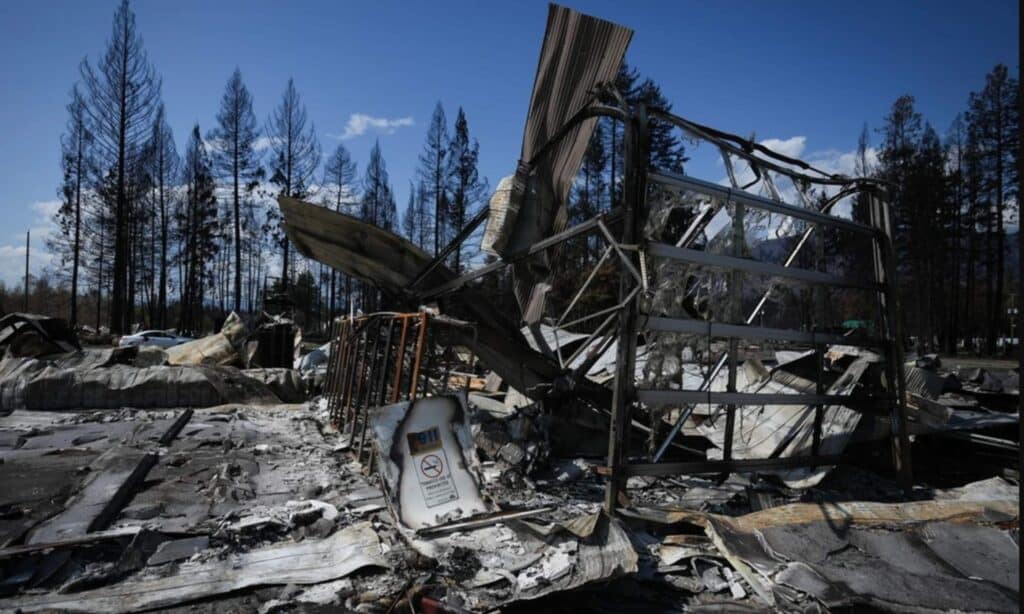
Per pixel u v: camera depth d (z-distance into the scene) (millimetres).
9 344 12422
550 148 6094
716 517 4203
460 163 40781
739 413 7059
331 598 3219
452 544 3852
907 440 5879
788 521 4184
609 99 5391
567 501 5246
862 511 4383
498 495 5238
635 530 4316
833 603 3176
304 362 16188
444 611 3061
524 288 6699
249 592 3275
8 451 6316
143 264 43062
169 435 7207
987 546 3938
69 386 9844
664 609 3297
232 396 10727
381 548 3771
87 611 3000
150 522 4176
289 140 37281
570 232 5586
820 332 5809
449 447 4719
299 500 4824
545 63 6000
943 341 35906
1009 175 34406
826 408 6191
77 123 36219
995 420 7344
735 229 5328
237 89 37844
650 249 4746
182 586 3268
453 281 7180
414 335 6078
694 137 5297
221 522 4199
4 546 3557
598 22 5645
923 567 3658
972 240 36344
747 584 3527
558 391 6371
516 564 3574
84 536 3697
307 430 8352
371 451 5773
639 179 4812
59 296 54719
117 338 32844
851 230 6055
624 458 4727
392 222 46031
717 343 6160
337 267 9023
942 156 34469
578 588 3279
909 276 34000
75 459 5938
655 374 5012
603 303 19922
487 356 6980
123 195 34812
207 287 47688
